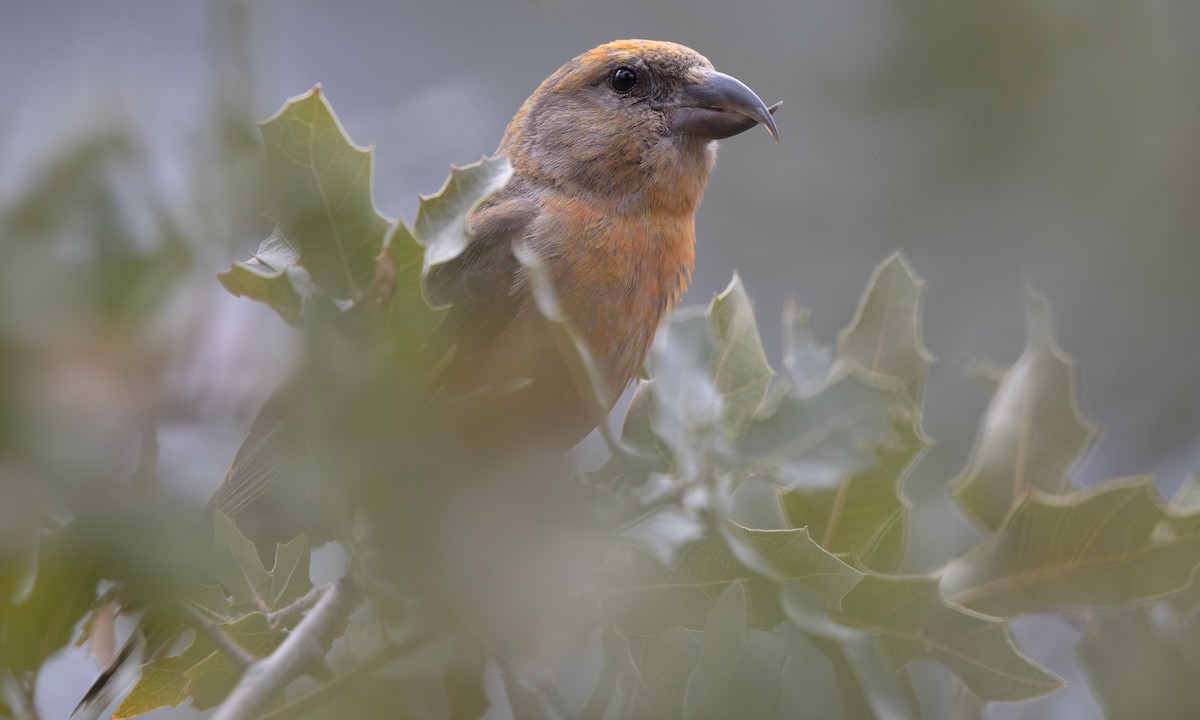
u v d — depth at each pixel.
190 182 3.93
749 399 6.08
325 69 15.81
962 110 12.40
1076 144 12.27
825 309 12.63
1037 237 12.41
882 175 12.66
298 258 5.16
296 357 4.31
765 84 13.08
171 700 6.00
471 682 5.69
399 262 4.98
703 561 5.31
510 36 15.94
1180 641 6.63
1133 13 12.07
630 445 5.72
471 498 4.75
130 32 4.26
